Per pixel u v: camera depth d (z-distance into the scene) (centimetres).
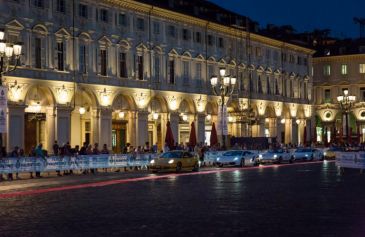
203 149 6350
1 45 3862
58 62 5872
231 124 8500
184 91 7538
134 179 4266
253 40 8956
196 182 3925
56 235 1803
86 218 2170
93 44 6275
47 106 5800
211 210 2361
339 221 2036
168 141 6153
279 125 9562
